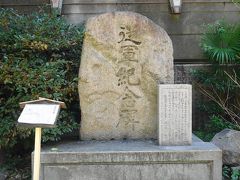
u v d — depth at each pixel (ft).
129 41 17.76
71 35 18.40
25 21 18.33
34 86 16.80
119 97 17.80
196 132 22.86
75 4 25.02
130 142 17.22
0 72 16.67
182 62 25.32
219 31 23.20
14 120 16.92
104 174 15.31
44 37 17.70
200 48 25.14
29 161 18.94
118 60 17.74
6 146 17.95
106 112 17.79
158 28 17.90
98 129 17.79
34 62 17.48
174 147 16.01
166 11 25.27
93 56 17.61
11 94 17.52
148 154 15.25
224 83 23.58
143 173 15.33
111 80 17.72
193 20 25.31
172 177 15.37
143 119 17.90
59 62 17.51
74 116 18.61
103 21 17.66
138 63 17.81
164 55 17.84
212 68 24.48
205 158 15.37
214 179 15.39
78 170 15.28
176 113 16.40
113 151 15.31
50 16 19.19
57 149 15.81
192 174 15.43
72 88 17.58
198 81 24.54
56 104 11.84
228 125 22.36
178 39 25.26
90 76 17.61
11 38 17.72
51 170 15.24
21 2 24.57
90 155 15.20
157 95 17.35
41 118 11.31
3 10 19.25
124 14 17.75
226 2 25.35
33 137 18.07
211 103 24.16
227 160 18.35
